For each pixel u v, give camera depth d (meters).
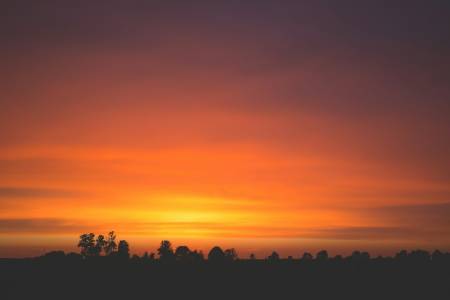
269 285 110.81
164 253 128.38
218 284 110.81
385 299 101.00
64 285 106.31
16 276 111.31
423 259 132.00
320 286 110.62
